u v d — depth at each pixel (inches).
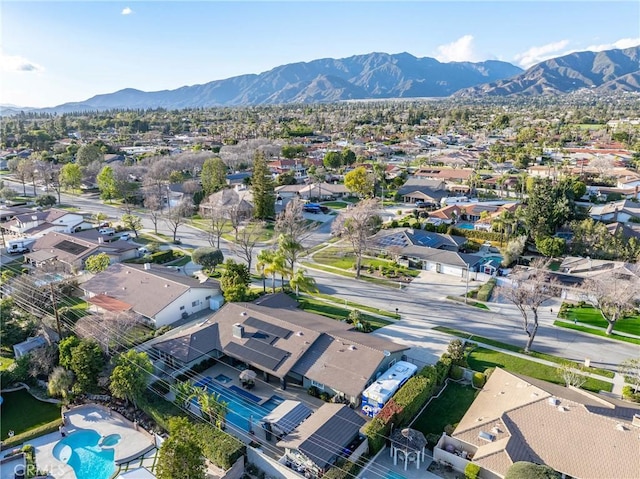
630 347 2167.8
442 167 6658.5
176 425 1332.4
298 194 5344.5
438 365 1914.4
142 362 1797.5
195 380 1940.2
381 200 5172.2
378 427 1514.5
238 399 1819.6
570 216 3627.0
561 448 1373.0
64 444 1605.6
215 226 4128.9
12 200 5226.4
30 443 1608.0
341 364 1855.3
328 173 6417.3
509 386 1707.7
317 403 1786.4
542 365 2017.7
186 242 3850.9
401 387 1754.4
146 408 1713.8
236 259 3427.7
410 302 2699.3
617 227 3496.6
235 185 5477.4
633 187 5216.5
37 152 7815.0
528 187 5022.1
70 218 4069.9
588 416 1450.5
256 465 1483.8
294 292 2839.6
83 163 6491.1
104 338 2018.9
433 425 1647.4
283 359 1921.8
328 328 2121.1
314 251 3641.7
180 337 2090.3
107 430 1673.2
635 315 2477.9
